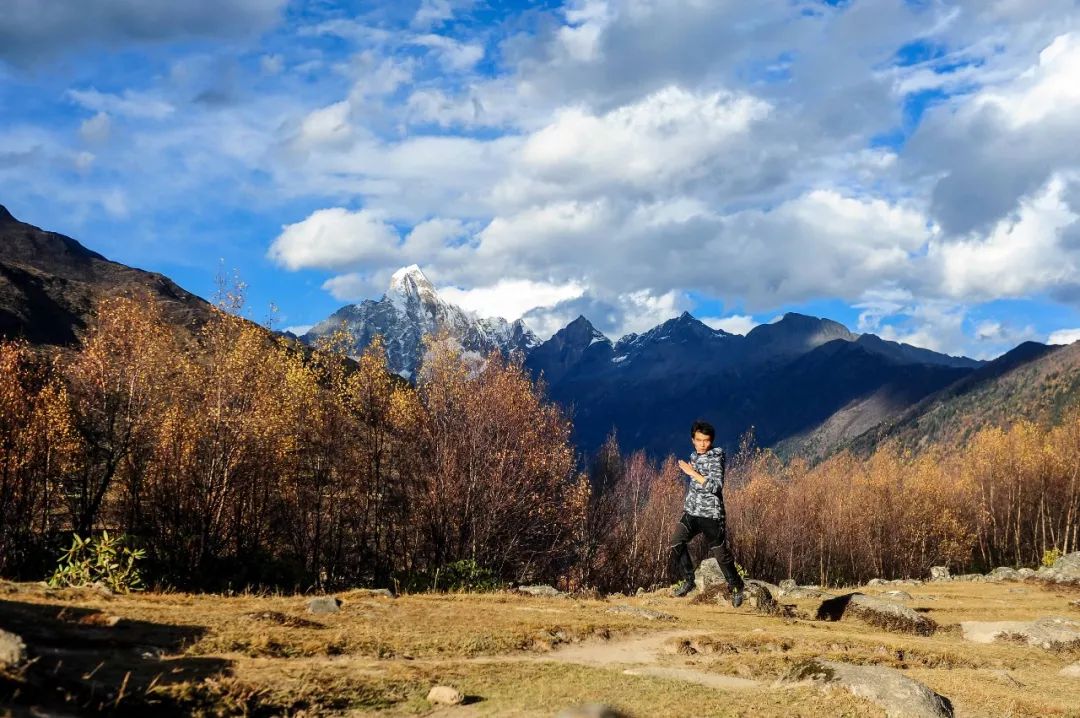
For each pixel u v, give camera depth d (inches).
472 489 1798.7
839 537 3201.3
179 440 1369.3
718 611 730.2
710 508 494.9
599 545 2416.3
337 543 1702.8
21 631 300.8
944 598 1149.7
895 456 4463.6
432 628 459.8
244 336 1480.1
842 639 542.0
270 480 1540.4
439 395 1867.6
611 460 2662.4
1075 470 3494.1
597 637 484.4
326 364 1712.6
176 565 1102.4
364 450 1755.7
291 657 339.6
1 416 1274.6
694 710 296.7
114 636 323.0
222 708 247.6
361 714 264.5
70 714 209.0
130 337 1422.2
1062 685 459.5
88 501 1439.5
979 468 3929.6
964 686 409.7
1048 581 1448.1
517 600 674.2
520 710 277.7
